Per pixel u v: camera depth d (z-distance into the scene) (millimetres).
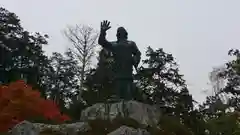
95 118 22984
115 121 21797
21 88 25531
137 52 25781
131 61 25484
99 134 20734
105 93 43812
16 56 60500
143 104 23891
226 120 35312
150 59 60656
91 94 46875
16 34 61969
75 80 69062
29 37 64312
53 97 61344
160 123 23391
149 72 58594
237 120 35500
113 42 26062
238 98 55250
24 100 25109
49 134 20562
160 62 59969
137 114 22984
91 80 51969
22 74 58312
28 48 61438
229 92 57094
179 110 52406
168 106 54594
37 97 26297
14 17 62188
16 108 24625
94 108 24219
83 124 21609
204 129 35719
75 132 21062
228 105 49875
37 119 24625
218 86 58688
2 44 57969
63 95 66312
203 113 52906
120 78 25125
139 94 26406
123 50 25484
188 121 36531
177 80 59094
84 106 44938
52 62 72000
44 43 66250
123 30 26250
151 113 23938
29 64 61375
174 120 24547
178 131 23062
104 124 21469
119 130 18688
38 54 63469
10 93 25219
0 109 24797
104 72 48938
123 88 25016
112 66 25719
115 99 24625
